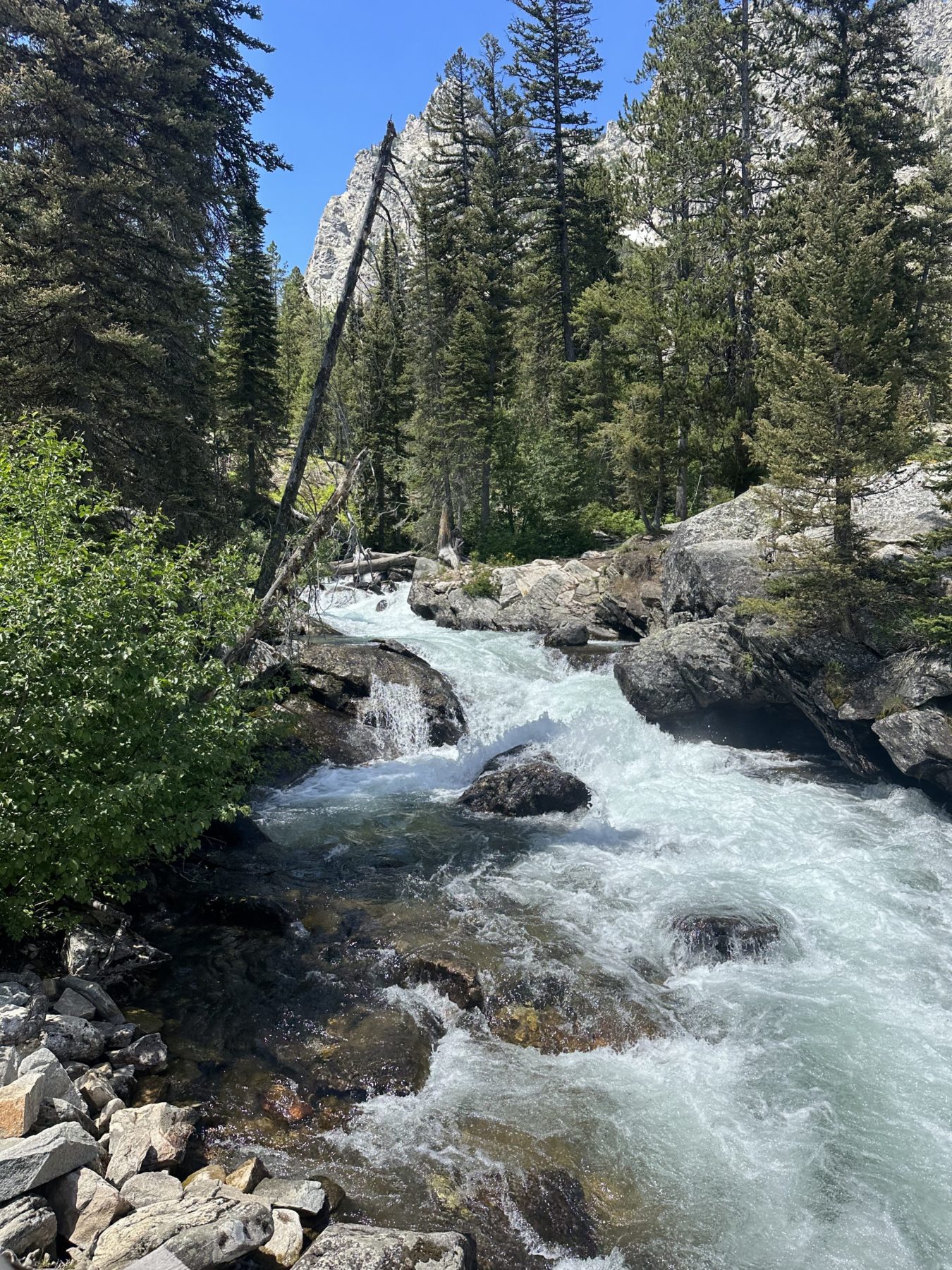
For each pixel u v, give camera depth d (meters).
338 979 9.77
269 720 12.77
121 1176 6.21
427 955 9.98
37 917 9.50
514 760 17.80
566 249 45.34
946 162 40.25
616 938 10.74
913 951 10.25
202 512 19.81
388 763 19.28
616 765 18.38
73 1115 6.59
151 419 18.58
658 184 37.56
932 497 18.03
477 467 41.41
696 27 36.47
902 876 12.21
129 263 18.73
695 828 14.50
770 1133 7.41
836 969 10.05
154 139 18.84
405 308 15.23
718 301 32.25
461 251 40.88
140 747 9.75
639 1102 7.84
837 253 16.77
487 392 39.53
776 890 11.95
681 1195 6.75
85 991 8.58
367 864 13.23
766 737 19.14
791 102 32.78
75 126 17.53
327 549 14.83
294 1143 7.15
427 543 41.78
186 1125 6.94
